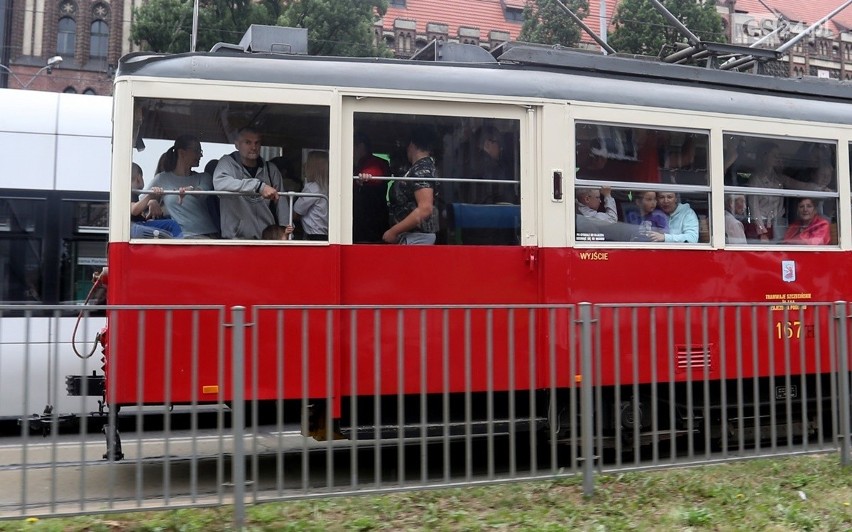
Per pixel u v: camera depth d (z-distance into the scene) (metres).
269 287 5.63
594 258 6.36
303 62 5.88
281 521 4.34
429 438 5.34
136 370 5.26
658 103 6.66
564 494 4.95
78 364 6.26
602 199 6.47
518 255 6.18
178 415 7.31
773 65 8.43
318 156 5.84
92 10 30.80
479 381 5.80
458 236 6.09
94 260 8.75
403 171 6.02
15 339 5.15
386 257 5.89
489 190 6.18
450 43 6.66
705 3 23.56
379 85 5.94
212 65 5.68
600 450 5.02
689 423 5.39
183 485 5.69
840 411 5.66
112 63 30.91
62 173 8.67
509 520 4.48
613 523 4.50
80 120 8.83
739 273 6.87
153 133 5.59
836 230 7.38
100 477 5.90
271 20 19.62
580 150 6.41
